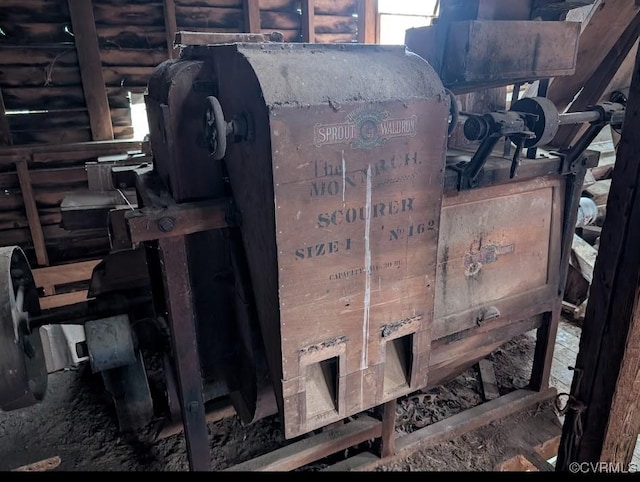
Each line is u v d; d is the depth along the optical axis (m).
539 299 2.04
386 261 1.34
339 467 1.88
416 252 1.38
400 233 1.33
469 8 1.46
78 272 3.66
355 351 1.39
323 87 1.13
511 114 1.58
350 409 1.45
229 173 1.43
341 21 4.14
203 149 1.42
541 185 1.88
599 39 2.04
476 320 1.87
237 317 1.63
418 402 2.30
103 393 2.43
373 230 1.29
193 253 1.55
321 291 1.27
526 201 1.87
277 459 1.78
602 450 1.62
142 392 2.09
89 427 2.21
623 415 1.57
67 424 2.22
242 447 2.08
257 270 1.36
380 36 4.23
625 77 2.21
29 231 3.59
